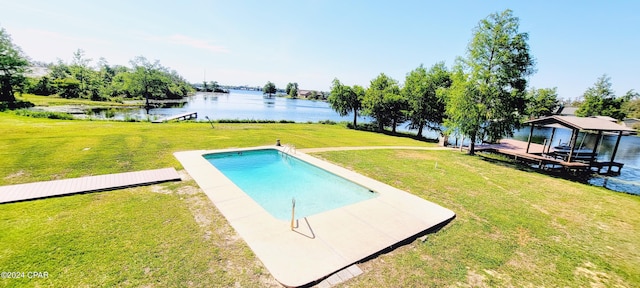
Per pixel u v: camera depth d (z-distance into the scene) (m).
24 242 5.04
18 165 9.69
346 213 7.13
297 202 8.66
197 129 20.81
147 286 4.12
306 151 15.02
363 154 15.15
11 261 4.48
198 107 58.03
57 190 7.57
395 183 10.14
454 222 7.08
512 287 4.62
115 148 12.91
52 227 5.64
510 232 6.70
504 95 15.55
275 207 8.25
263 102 93.81
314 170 12.07
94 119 23.92
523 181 11.60
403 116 32.44
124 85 61.75
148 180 8.70
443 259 5.35
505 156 18.52
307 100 129.88
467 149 19.97
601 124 15.19
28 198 6.94
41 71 78.31
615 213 8.36
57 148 12.25
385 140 23.11
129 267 4.52
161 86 65.81
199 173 9.73
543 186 11.02
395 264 5.09
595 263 5.53
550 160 15.26
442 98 27.20
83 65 61.31
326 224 6.44
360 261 5.08
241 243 5.45
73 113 34.47
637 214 8.35
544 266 5.32
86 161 10.57
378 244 5.60
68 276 4.21
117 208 6.72
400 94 31.64
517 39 14.95
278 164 12.90
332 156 14.09
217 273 4.50
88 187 7.90
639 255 5.92
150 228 5.82
